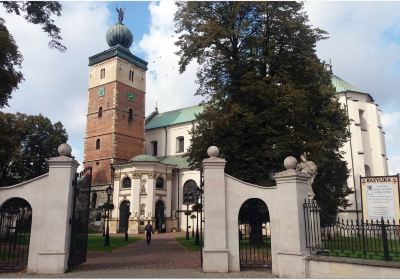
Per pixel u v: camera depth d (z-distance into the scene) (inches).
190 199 1689.2
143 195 1930.4
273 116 877.2
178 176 2124.8
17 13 672.4
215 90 997.8
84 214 603.2
